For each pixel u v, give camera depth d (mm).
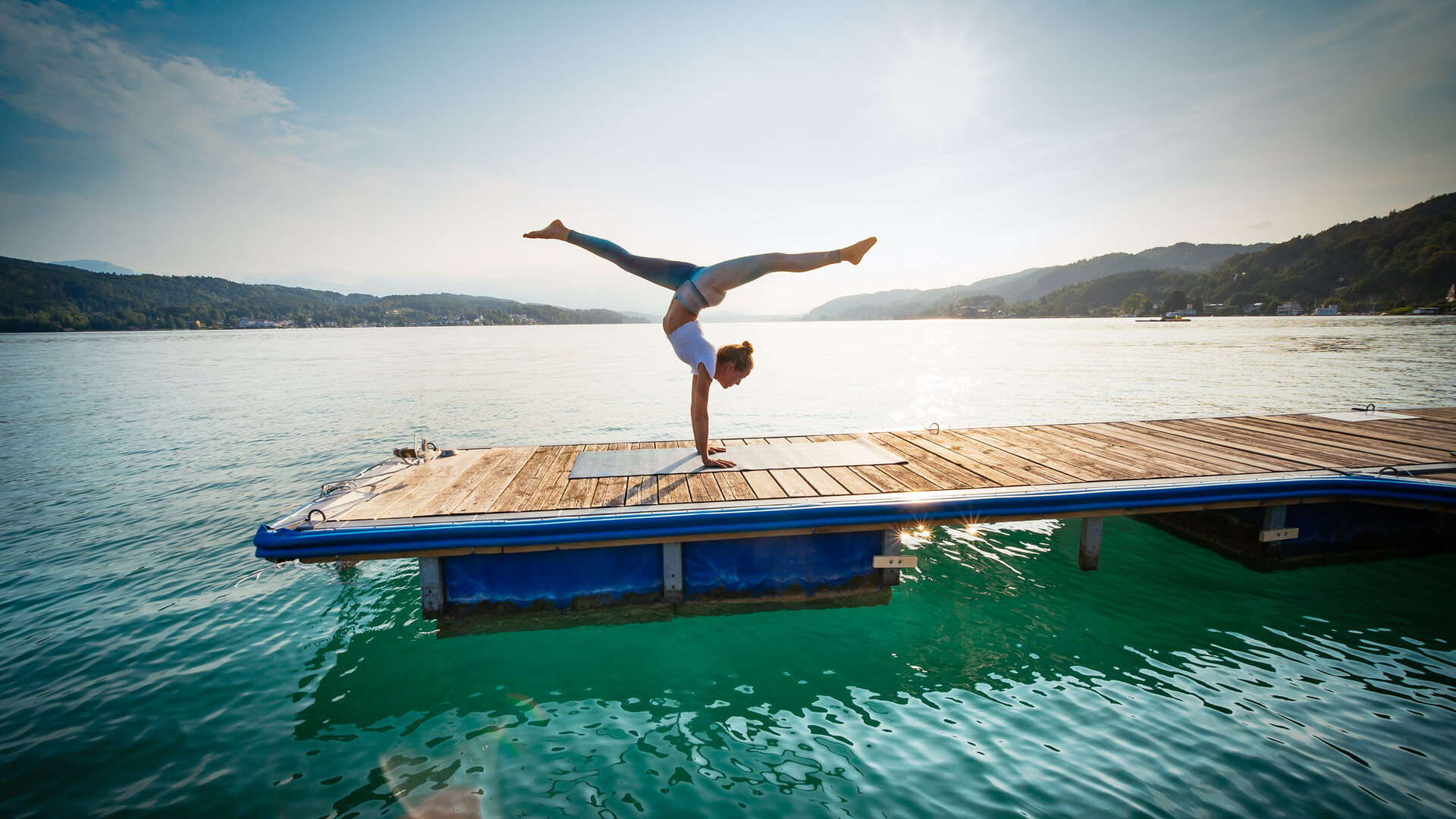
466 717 4129
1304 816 3076
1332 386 20656
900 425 14641
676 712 4164
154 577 6258
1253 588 5750
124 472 10352
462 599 5008
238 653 4898
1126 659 4652
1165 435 7539
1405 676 4328
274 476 10070
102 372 32562
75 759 3678
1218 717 3910
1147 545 6883
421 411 17156
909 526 5117
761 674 4578
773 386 23219
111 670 4641
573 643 4988
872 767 3578
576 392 21656
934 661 4703
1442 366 27297
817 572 5375
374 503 5055
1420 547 6242
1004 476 5719
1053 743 3727
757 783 3471
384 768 3633
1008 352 44031
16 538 7301
